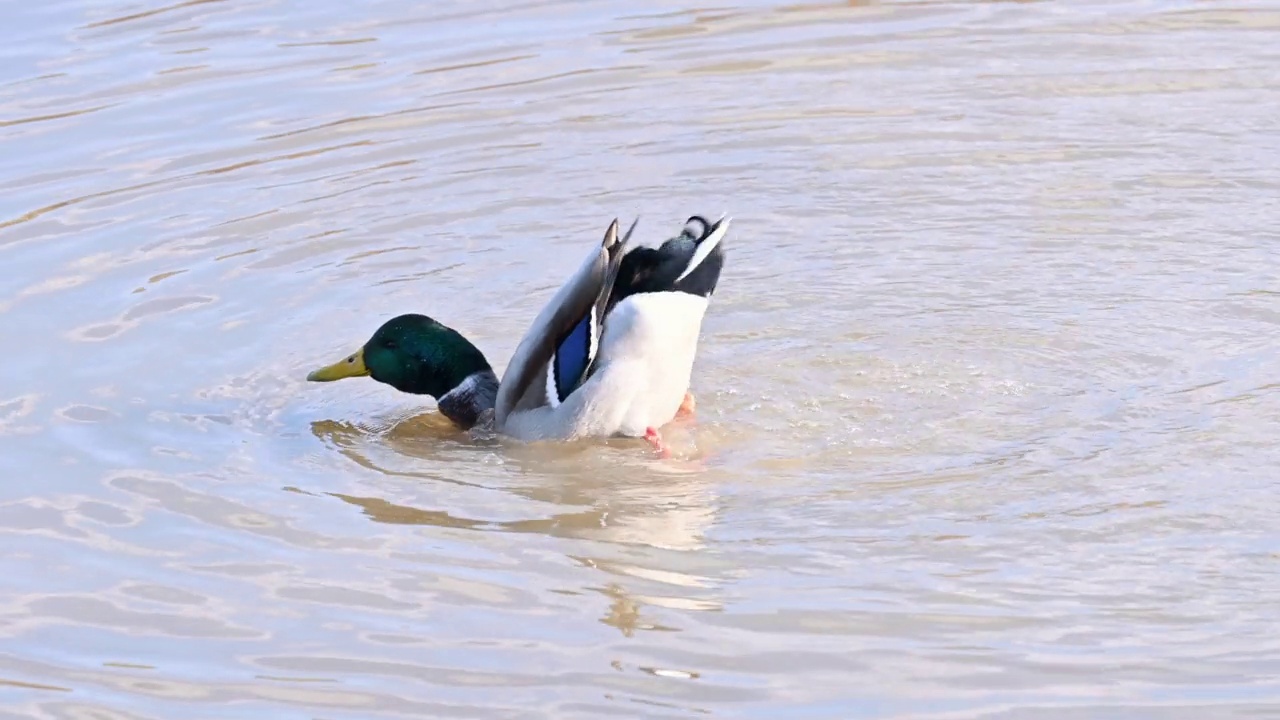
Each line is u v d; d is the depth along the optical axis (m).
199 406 13.03
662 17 20.86
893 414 12.46
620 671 9.16
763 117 18.12
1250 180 16.22
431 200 16.50
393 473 12.02
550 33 20.42
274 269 15.22
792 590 9.95
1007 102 18.31
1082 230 15.45
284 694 9.09
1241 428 11.80
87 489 11.66
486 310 14.52
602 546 10.69
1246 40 19.70
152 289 14.81
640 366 12.13
